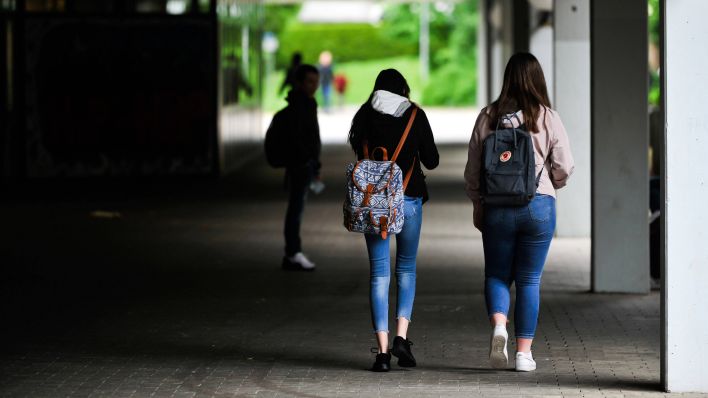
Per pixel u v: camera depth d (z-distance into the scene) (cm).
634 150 1784
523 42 3441
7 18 3603
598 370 1295
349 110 9656
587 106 2403
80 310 1692
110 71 3706
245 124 4569
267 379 1269
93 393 1212
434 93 10356
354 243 2383
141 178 3747
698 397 1164
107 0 3694
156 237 2477
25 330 1550
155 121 3738
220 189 3503
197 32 3719
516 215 1238
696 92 1152
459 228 2627
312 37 11769
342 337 1497
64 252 2270
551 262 2119
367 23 11688
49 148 3694
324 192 3419
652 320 1588
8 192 3453
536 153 1238
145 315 1653
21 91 3666
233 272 2031
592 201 1800
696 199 1159
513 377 1266
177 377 1282
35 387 1239
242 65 4447
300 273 2020
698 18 1147
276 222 2725
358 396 1188
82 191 3478
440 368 1316
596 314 1634
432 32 11406
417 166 1314
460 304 1717
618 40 1781
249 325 1578
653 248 1900
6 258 2197
